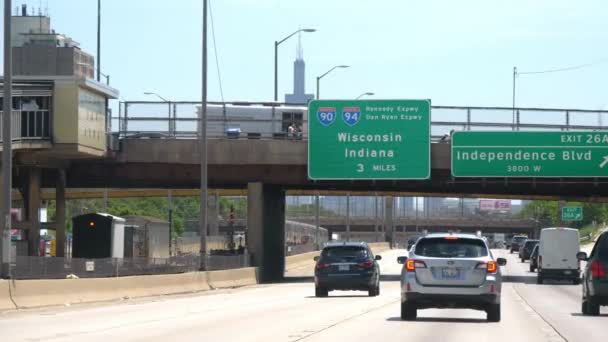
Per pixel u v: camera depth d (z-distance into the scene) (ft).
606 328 94.32
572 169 224.12
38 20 279.90
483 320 104.22
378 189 260.01
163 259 210.18
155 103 232.12
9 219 122.21
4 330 87.51
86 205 564.30
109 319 103.14
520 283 244.42
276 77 252.83
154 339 77.71
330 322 98.48
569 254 243.81
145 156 230.07
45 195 373.61
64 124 198.59
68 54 236.02
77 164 231.30
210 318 104.88
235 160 231.71
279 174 235.81
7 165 122.93
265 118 234.79
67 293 132.57
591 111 226.79
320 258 161.58
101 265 175.94
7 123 123.44
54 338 78.79
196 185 257.55
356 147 228.84
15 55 236.02
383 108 228.84
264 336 80.89
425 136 227.61
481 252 96.99
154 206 601.21
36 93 195.00
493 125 227.20
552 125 226.58
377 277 165.48
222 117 233.55
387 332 86.22
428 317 108.47
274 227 258.57
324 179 228.84
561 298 165.37
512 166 225.76
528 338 82.53
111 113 228.22
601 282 107.86
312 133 229.45
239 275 213.87
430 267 95.81
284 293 177.58
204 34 201.05
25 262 152.87
